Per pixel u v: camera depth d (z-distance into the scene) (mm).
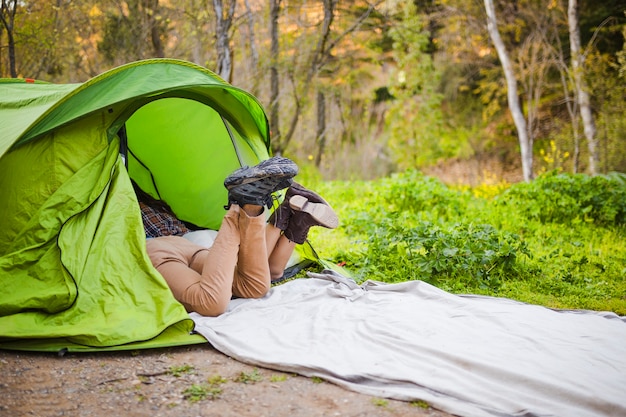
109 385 3008
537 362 3094
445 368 3082
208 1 11047
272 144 12102
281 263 4699
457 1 16500
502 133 18438
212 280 3885
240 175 3797
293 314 3982
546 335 3512
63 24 10102
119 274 3729
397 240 5656
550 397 2793
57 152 3912
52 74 10555
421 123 17547
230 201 3988
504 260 5391
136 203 3959
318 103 16172
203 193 5500
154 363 3289
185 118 5273
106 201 3922
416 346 3316
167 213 5043
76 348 3385
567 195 8242
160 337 3523
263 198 3928
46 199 3865
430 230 5613
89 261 3717
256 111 5285
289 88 12406
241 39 12672
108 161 3990
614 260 6129
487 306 4043
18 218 3846
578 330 3613
